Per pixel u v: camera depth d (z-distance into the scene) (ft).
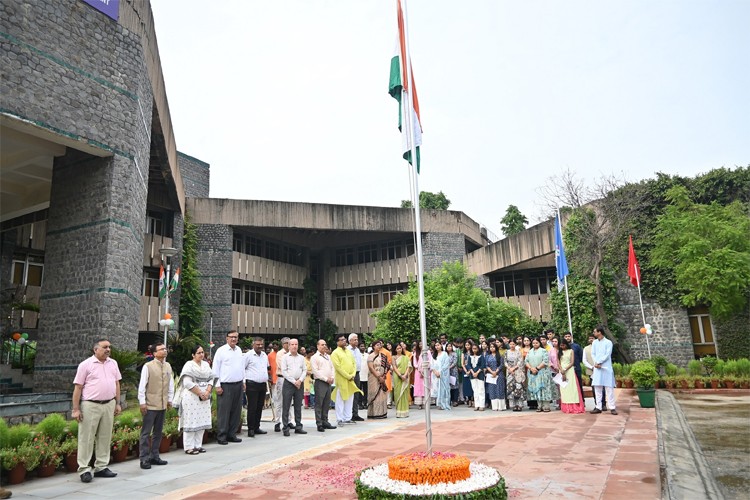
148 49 47.26
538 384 38.68
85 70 39.11
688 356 69.72
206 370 26.45
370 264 110.32
